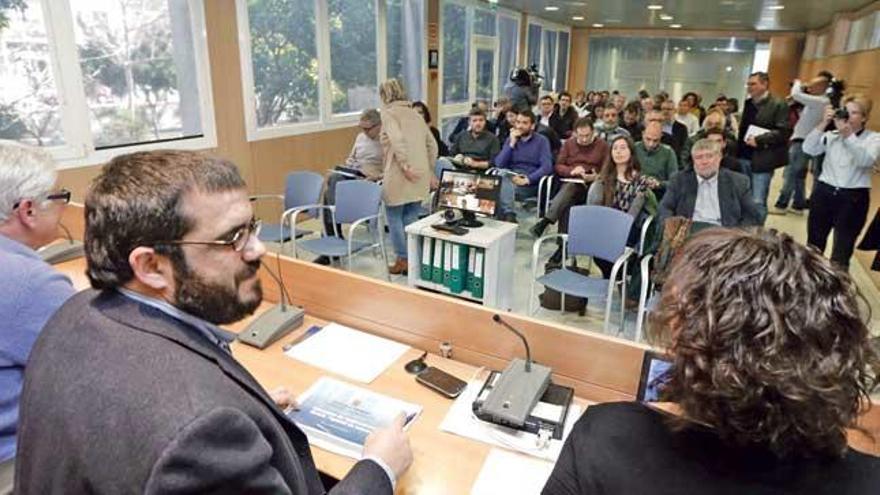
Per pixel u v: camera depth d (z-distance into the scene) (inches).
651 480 22.0
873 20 255.8
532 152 183.2
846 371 20.7
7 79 123.9
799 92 215.2
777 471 20.9
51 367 27.5
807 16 333.1
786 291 21.4
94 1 139.2
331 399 55.2
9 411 48.5
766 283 21.6
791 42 446.0
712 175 117.9
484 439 49.9
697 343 21.9
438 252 124.2
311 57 209.0
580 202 155.7
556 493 24.2
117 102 148.5
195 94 167.9
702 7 308.7
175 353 26.6
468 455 48.0
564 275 117.4
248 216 30.9
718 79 474.3
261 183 192.5
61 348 27.9
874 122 186.7
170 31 158.4
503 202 171.0
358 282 68.7
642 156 152.6
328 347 66.0
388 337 68.4
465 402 55.0
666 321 23.7
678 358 22.9
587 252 118.4
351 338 68.2
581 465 23.6
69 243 102.4
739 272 22.1
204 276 29.2
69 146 137.6
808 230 152.6
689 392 22.1
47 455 26.1
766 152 184.9
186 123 167.0
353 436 49.8
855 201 139.9
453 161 179.5
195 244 28.6
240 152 182.9
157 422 23.5
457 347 63.4
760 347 20.6
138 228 27.5
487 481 45.0
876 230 129.8
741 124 194.9
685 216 120.4
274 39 191.5
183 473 22.6
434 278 126.6
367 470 35.6
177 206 27.9
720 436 21.5
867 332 21.9
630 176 132.0
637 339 102.5
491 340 60.9
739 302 21.5
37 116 130.5
